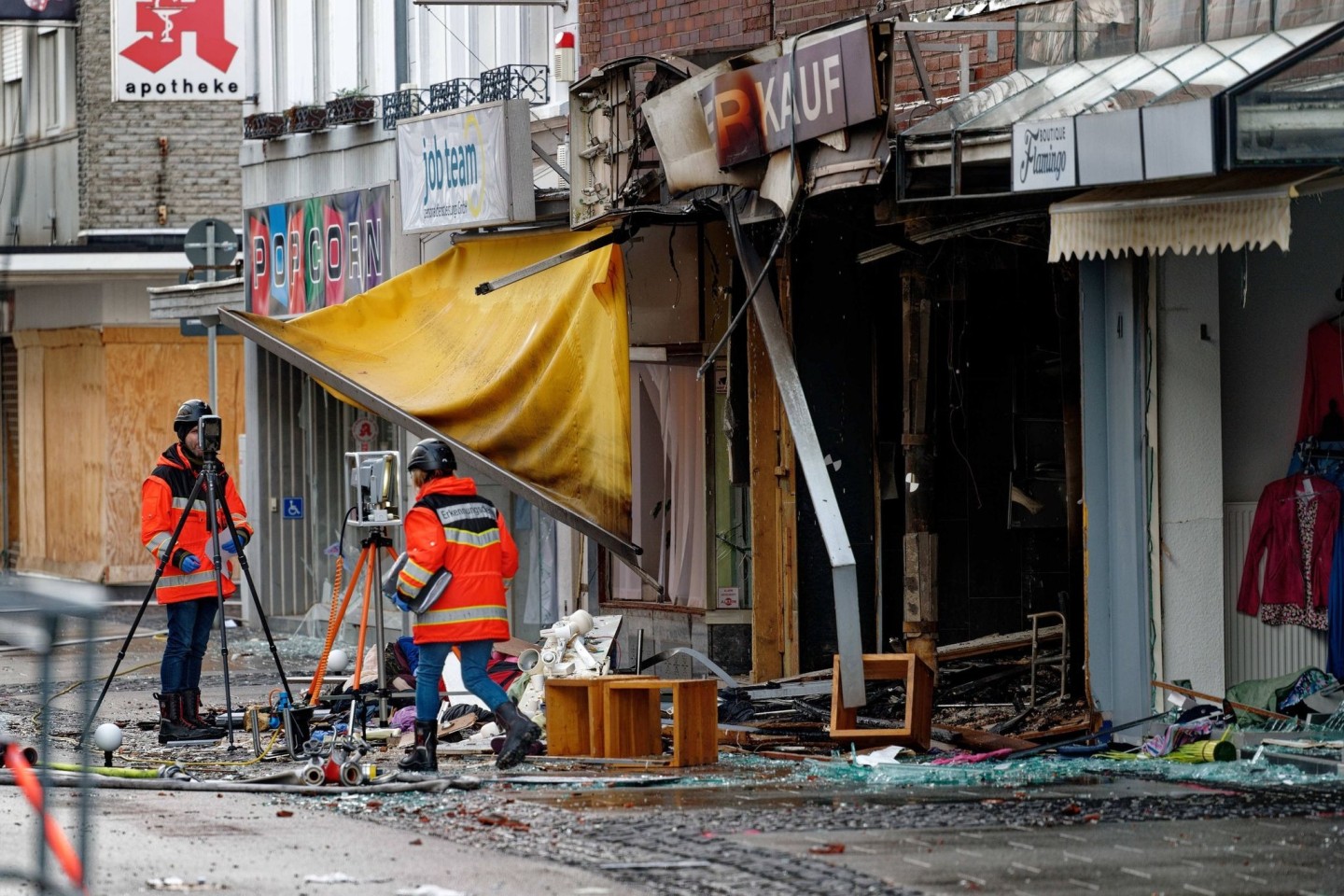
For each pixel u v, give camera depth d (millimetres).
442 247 24094
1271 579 16469
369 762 15477
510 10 23859
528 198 20484
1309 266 16688
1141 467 15648
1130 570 15703
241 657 25891
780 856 10766
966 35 17219
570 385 19094
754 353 19484
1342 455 16375
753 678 19516
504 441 18828
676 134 17203
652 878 10172
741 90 16344
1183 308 15633
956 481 19547
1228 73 13750
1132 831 11586
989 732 16344
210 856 10828
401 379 19688
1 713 19344
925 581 17703
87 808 9289
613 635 17625
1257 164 12945
